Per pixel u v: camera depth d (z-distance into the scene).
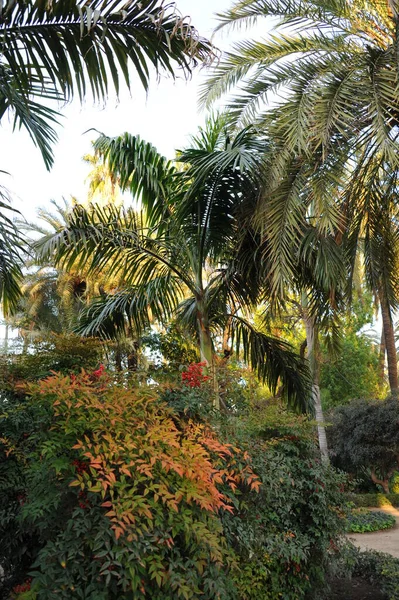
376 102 6.31
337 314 8.05
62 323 17.48
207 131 7.77
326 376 21.33
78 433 3.07
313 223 7.53
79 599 2.84
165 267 7.97
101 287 16.17
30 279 17.08
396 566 6.00
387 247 8.72
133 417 3.23
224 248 7.35
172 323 11.72
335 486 5.17
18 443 4.45
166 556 3.07
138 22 3.56
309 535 4.90
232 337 8.30
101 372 3.87
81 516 2.94
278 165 6.54
